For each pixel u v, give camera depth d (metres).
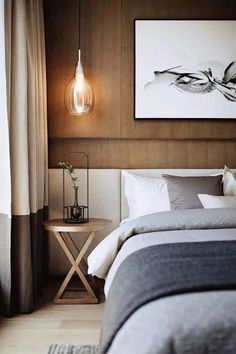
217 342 1.31
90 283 3.64
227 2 3.82
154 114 3.82
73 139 3.87
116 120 3.84
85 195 3.77
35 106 3.20
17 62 2.88
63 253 3.78
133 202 3.48
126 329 1.39
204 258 1.77
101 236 3.77
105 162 3.87
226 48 3.80
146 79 3.82
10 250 2.81
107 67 3.83
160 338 1.32
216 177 3.43
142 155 3.87
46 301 3.23
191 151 3.87
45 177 3.63
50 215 3.78
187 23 3.80
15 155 2.87
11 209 2.85
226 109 3.81
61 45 3.83
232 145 3.86
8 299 2.82
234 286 1.44
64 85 3.83
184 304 1.39
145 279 1.58
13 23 2.89
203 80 3.81
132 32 3.83
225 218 2.62
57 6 3.82
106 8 3.83
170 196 3.29
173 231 2.53
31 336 2.52
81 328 2.65
